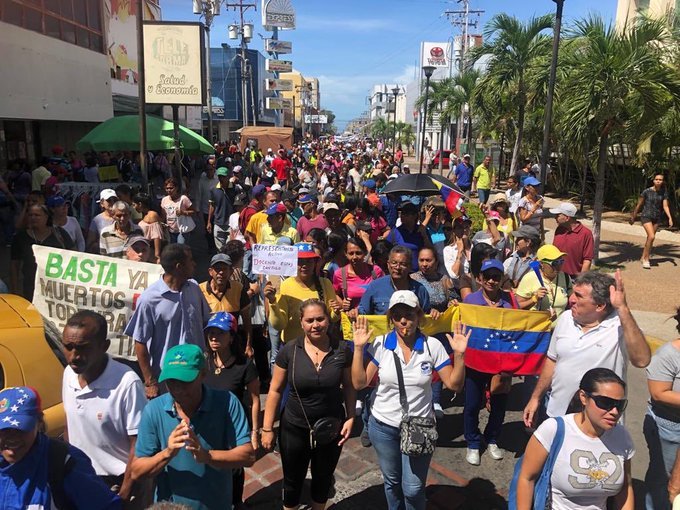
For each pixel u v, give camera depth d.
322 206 9.83
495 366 4.96
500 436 5.57
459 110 31.62
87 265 5.24
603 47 11.00
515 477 3.29
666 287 10.32
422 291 5.16
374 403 3.87
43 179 13.73
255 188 9.75
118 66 28.55
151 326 4.38
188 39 13.56
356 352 3.74
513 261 6.38
